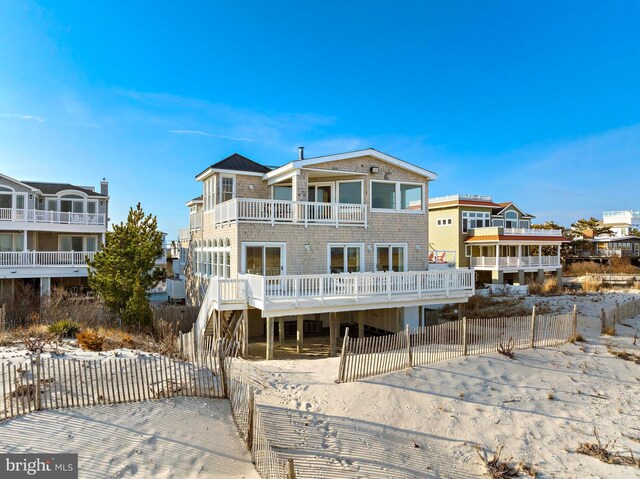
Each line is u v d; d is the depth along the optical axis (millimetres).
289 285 16094
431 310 21781
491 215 43625
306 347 18109
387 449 9367
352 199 20797
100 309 19125
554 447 10211
